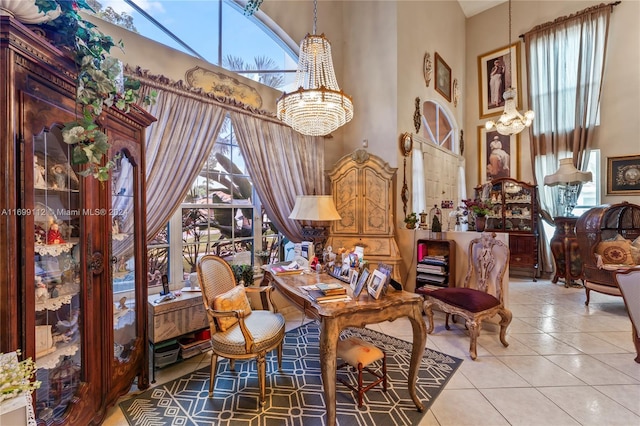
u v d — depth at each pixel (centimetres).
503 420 187
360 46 454
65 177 158
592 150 566
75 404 155
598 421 186
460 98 674
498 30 673
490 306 281
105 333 178
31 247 133
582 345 294
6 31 120
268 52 398
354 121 455
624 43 533
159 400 209
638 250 403
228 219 353
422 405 199
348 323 176
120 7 272
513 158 652
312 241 370
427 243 388
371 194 395
